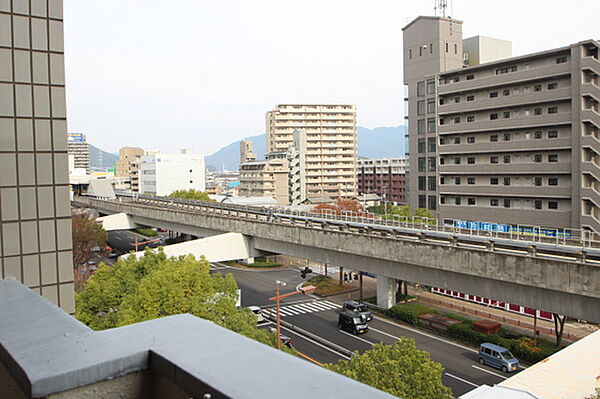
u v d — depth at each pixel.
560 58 48.72
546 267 20.11
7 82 13.81
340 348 31.44
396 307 38.44
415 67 67.06
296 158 110.12
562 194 47.62
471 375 27.09
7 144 13.76
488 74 55.34
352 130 120.12
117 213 68.06
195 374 1.84
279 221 38.75
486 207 54.41
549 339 32.09
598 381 16.30
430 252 25.17
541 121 48.78
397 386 16.72
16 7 13.95
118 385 2.12
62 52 14.63
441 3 66.38
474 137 56.09
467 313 38.62
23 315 2.86
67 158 14.66
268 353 2.09
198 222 47.59
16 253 13.81
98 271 27.61
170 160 106.38
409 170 67.69
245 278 53.22
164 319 2.64
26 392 1.97
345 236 30.33
